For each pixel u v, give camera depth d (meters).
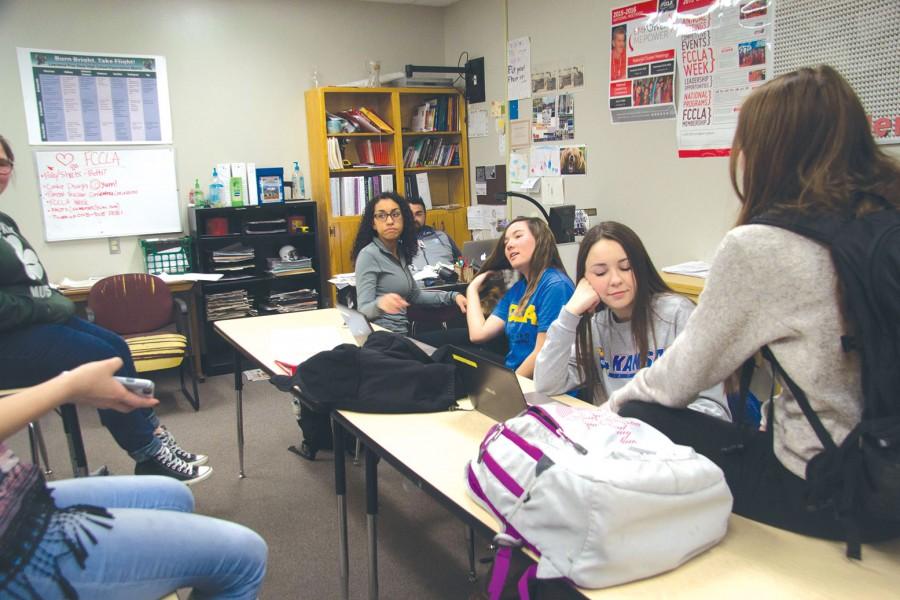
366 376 1.92
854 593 1.02
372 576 1.86
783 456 1.13
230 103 5.00
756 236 1.04
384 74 5.60
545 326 2.47
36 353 2.11
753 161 1.12
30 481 1.05
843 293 0.99
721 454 1.26
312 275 5.16
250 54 5.03
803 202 1.04
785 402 1.13
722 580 1.06
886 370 0.96
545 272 2.57
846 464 1.01
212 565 1.18
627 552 1.03
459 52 5.68
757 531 1.20
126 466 3.21
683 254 3.92
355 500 2.86
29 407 1.04
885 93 2.79
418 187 5.55
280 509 2.80
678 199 3.90
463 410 1.89
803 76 1.08
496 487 1.21
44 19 4.35
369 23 5.48
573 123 4.58
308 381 1.93
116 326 4.09
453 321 3.97
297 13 5.17
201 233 4.70
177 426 3.78
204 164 4.95
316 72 5.29
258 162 5.16
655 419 1.35
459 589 2.21
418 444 1.64
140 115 4.69
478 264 4.33
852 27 2.88
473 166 5.70
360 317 2.60
